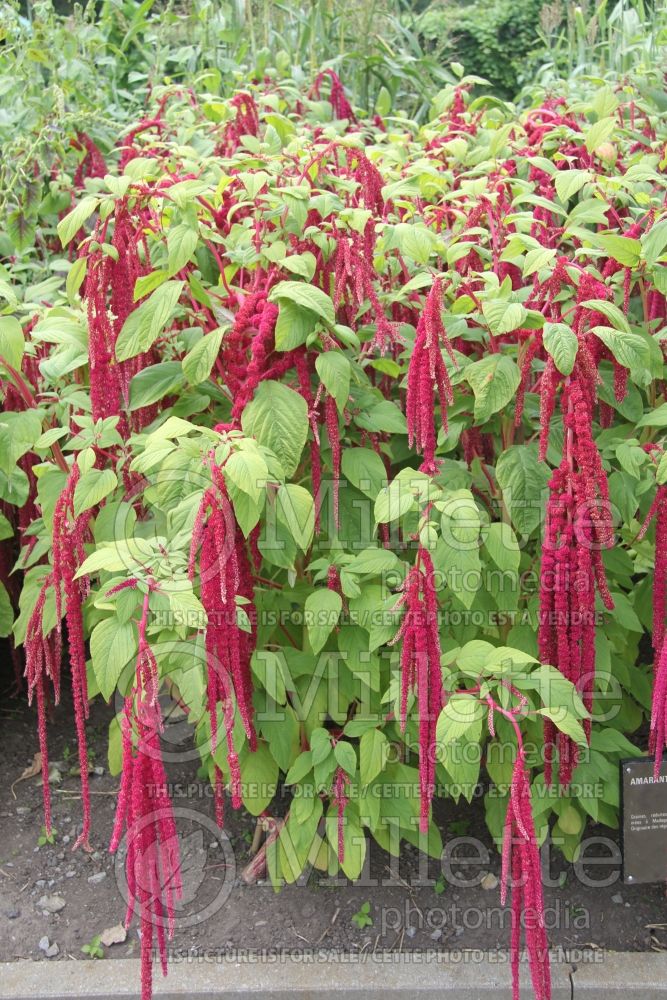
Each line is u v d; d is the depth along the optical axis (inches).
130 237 88.6
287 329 79.0
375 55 210.2
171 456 74.1
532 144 122.3
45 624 91.6
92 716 138.2
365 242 88.3
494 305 78.5
